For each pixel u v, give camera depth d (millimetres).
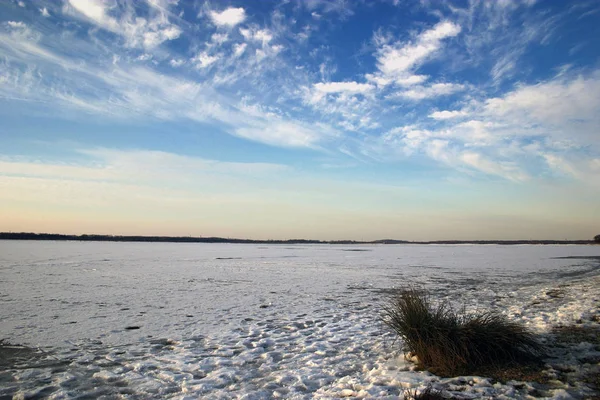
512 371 5816
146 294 15930
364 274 25422
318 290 17469
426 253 65688
